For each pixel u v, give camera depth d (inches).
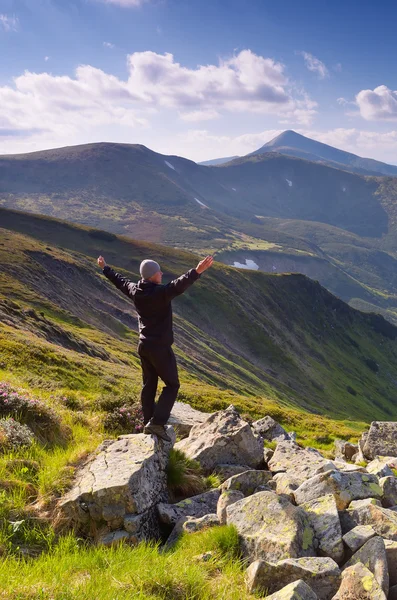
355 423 2449.6
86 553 221.6
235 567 214.4
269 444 577.3
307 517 241.1
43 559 213.0
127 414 498.0
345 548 223.1
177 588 186.7
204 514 283.0
